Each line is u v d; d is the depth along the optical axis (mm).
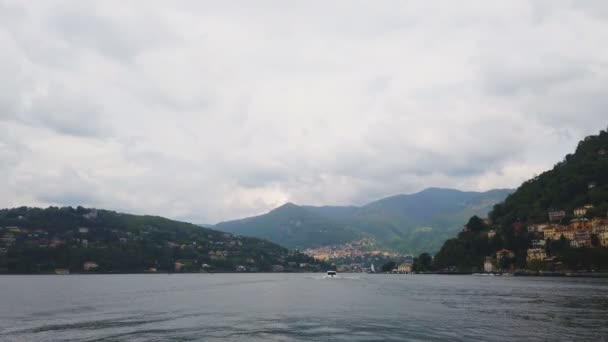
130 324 71438
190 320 76062
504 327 65812
